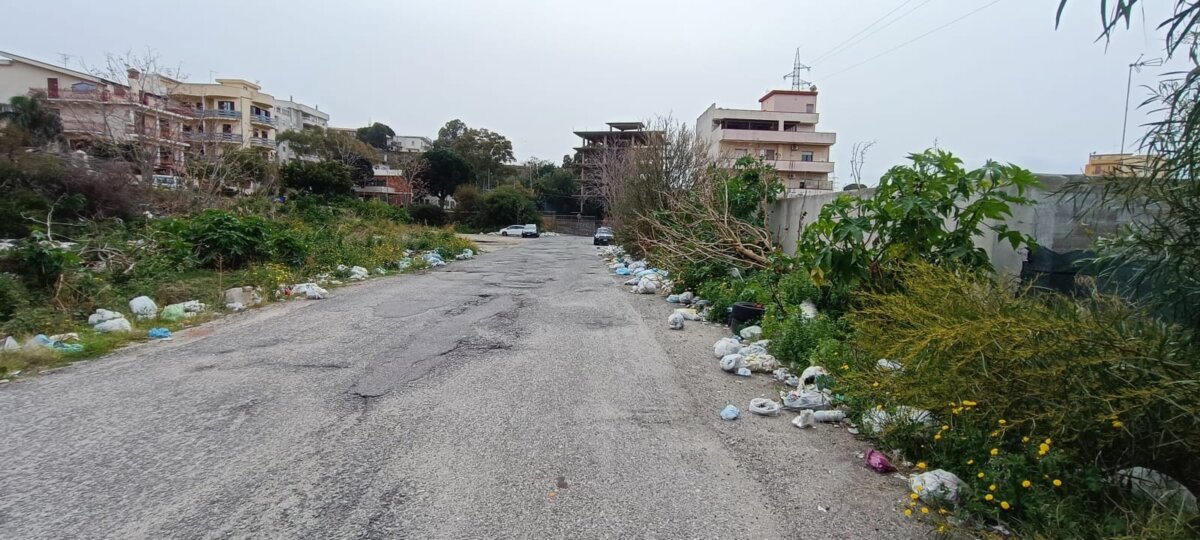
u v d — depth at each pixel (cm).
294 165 3925
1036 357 291
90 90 2852
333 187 3988
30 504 309
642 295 1136
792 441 413
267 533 286
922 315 366
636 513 313
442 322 816
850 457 387
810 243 683
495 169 7431
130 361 594
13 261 784
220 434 406
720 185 1238
